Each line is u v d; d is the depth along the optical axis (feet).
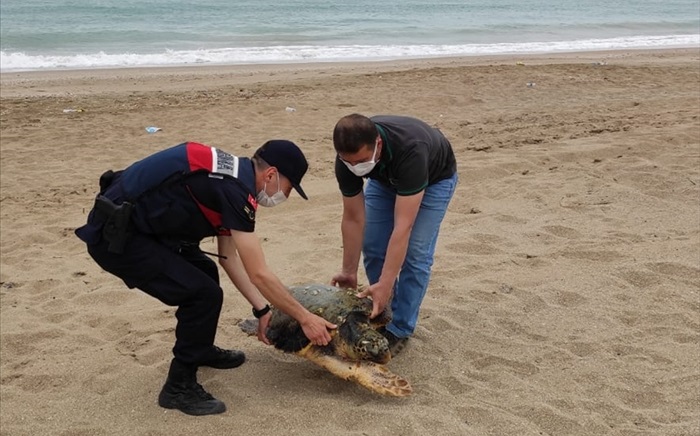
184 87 51.75
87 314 17.46
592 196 24.72
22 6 116.26
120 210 11.54
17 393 13.75
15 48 76.13
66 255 21.79
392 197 14.23
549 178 26.94
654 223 22.00
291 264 20.06
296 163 11.87
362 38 93.20
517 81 51.21
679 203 23.63
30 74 59.88
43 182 29.09
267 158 11.83
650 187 25.29
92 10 114.52
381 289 13.02
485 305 16.88
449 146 13.91
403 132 12.73
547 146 31.55
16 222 24.43
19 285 19.51
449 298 17.30
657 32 112.47
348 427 12.09
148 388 13.65
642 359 14.28
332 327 12.74
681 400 12.85
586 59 71.20
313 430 12.00
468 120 38.75
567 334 15.43
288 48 80.64
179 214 11.66
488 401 12.88
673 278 17.98
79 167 31.12
